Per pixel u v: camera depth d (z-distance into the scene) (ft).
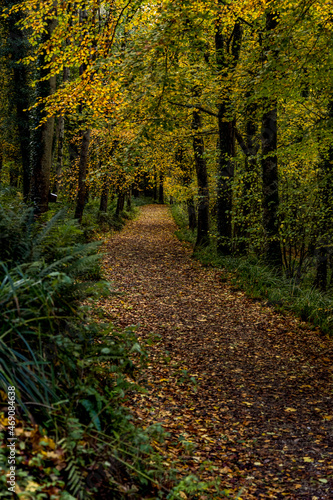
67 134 75.41
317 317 28.94
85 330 11.39
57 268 11.50
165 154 60.34
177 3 24.66
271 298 33.06
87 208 72.90
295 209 40.70
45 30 31.48
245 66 34.14
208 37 38.14
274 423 15.34
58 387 9.13
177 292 34.58
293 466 12.43
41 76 33.22
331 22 26.81
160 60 27.81
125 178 70.44
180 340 23.47
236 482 11.26
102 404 10.26
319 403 17.34
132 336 12.48
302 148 36.22
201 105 39.68
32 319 9.07
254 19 35.73
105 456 8.63
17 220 12.69
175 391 16.92
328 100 34.47
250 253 47.11
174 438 13.01
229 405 16.53
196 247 53.31
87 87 30.68
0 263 9.27
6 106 65.51
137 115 32.09
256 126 45.70
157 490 9.30
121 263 44.14
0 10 57.16
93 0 30.30
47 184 33.73
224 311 30.48
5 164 89.10
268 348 23.89
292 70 27.07
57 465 7.72
